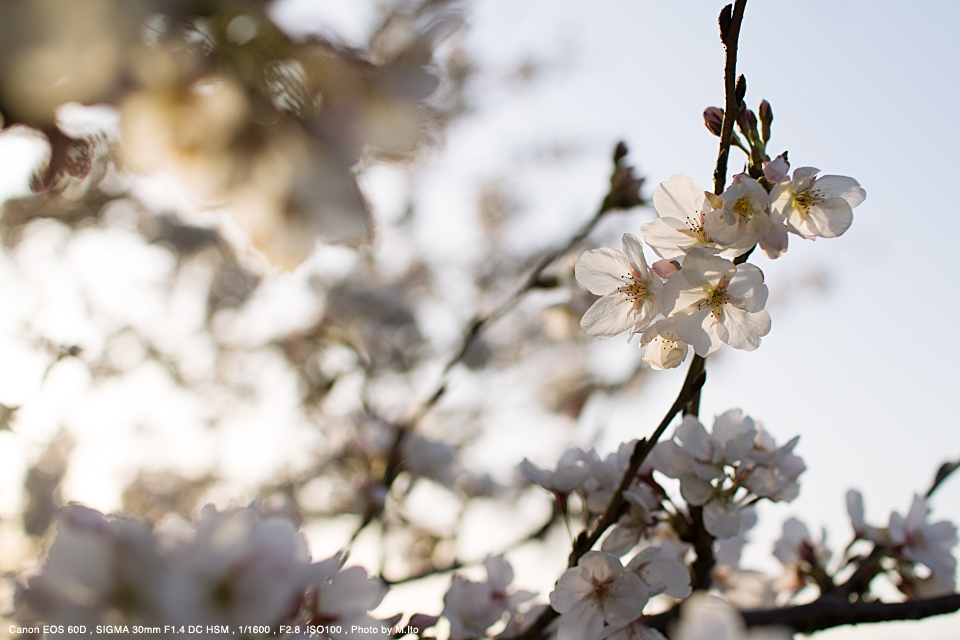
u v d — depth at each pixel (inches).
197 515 16.6
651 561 19.7
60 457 52.5
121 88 14.5
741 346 18.4
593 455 21.0
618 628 19.5
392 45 15.2
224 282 62.7
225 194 15.1
